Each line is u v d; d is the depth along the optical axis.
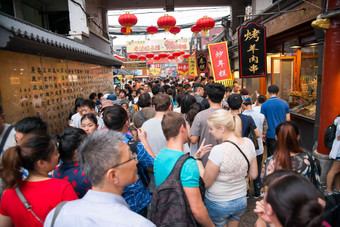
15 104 3.97
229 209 2.00
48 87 5.12
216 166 1.91
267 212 0.98
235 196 2.01
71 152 1.75
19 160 1.38
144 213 2.07
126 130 2.24
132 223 0.97
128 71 16.31
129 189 1.90
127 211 1.02
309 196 0.88
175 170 1.58
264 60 5.68
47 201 1.38
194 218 1.61
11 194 1.40
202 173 2.09
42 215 1.37
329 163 3.84
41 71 4.85
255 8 9.09
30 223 1.37
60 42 4.44
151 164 2.03
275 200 0.90
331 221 1.26
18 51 4.07
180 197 1.53
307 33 5.82
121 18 8.28
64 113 5.88
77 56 6.00
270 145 4.15
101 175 1.06
